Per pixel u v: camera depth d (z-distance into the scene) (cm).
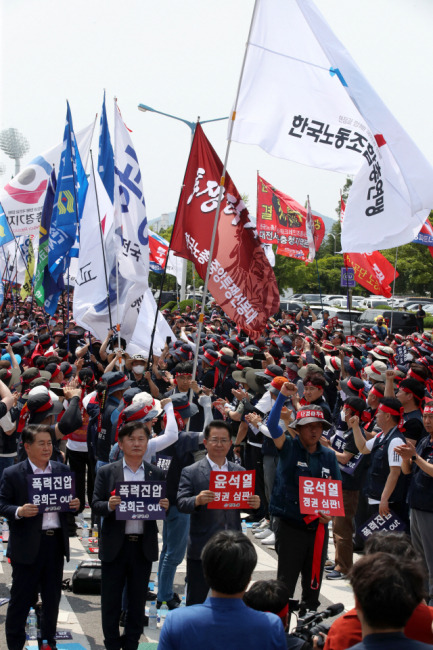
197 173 848
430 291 5769
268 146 807
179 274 3003
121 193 1157
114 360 1078
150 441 665
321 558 623
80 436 941
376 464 761
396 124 772
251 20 790
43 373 978
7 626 577
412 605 287
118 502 558
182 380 825
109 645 576
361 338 2058
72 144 1313
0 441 894
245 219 843
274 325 2559
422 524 675
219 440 598
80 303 1194
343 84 779
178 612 350
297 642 388
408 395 768
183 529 690
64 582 759
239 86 796
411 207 768
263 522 998
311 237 2350
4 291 2167
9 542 580
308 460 629
